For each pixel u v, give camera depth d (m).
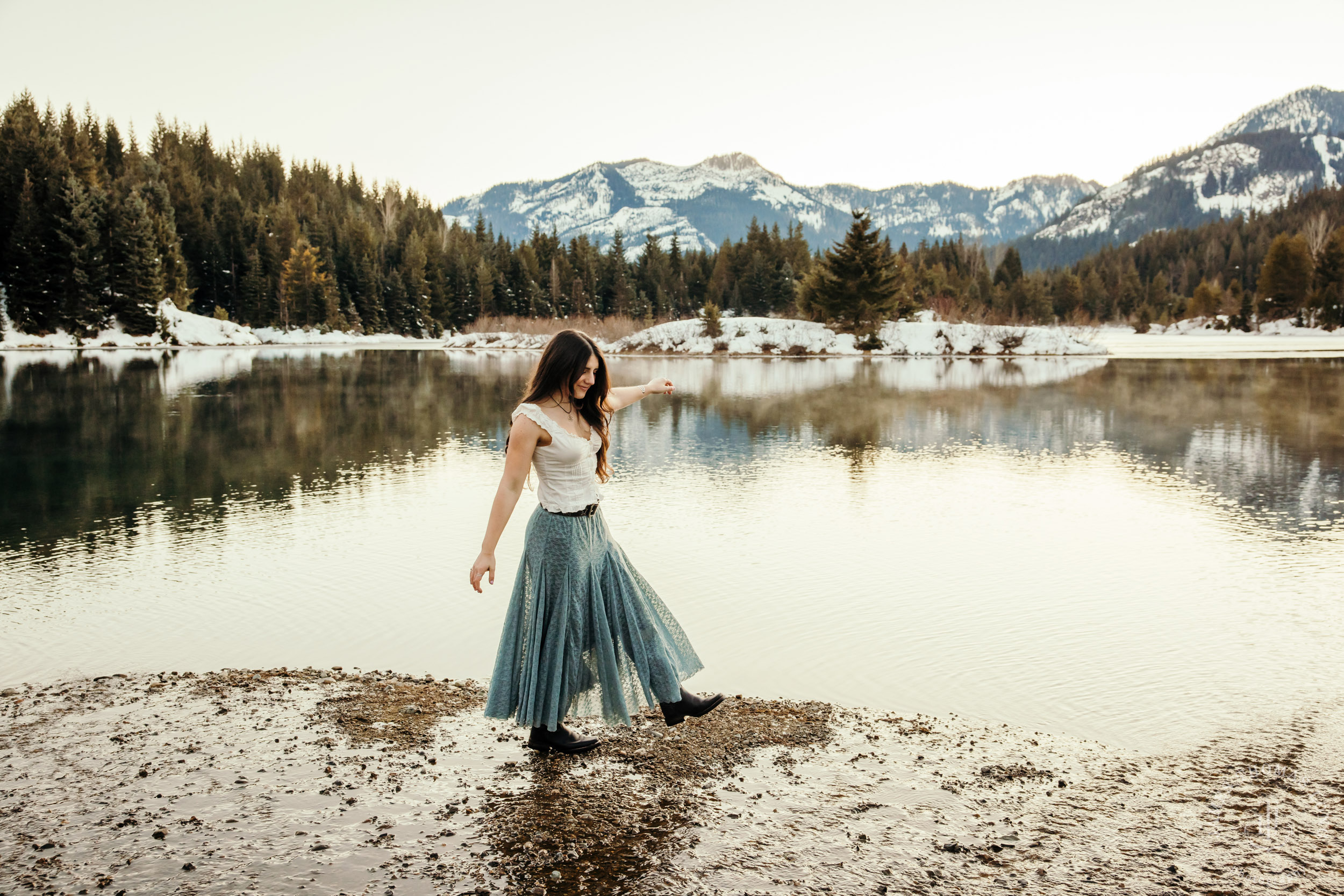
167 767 3.21
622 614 3.21
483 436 14.41
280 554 6.87
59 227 58.31
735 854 2.61
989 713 3.90
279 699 3.96
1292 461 11.77
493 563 3.05
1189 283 138.75
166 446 13.02
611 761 3.30
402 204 127.31
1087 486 10.00
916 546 7.20
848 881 2.46
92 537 7.43
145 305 63.06
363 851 2.61
